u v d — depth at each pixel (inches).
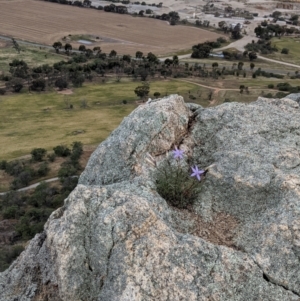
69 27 7672.2
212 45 6850.4
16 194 2338.8
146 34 7514.8
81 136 3403.1
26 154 3056.1
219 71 5546.3
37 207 2213.3
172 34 7608.3
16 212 2129.7
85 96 4544.8
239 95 4537.4
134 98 4473.4
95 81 5044.3
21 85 4645.7
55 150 2970.0
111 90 4731.8
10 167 2741.1
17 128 3649.1
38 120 3846.0
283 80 5221.5
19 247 1683.1
